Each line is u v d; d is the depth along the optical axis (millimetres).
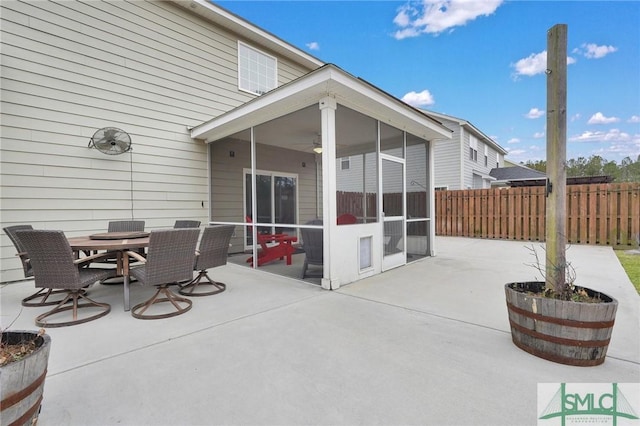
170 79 6188
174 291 4211
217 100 6980
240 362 2258
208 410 1739
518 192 9164
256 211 5941
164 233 3193
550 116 2482
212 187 6766
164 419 1668
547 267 2514
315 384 1979
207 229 3969
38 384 1476
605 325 2090
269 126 5496
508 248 7719
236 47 7355
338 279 4312
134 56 5672
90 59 5148
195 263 3938
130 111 5637
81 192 5074
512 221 9258
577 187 8031
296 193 5738
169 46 6172
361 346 2492
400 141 5824
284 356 2342
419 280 4648
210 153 6793
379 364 2211
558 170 2441
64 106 4891
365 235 4836
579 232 8016
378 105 4629
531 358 2273
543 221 8766
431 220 6727
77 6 5004
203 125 6094
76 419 1665
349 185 4926
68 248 3045
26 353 1533
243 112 5102
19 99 4488
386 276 4930
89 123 5152
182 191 6387
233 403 1798
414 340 2592
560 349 2176
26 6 4531
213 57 6910
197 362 2264
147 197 5871
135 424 1633
